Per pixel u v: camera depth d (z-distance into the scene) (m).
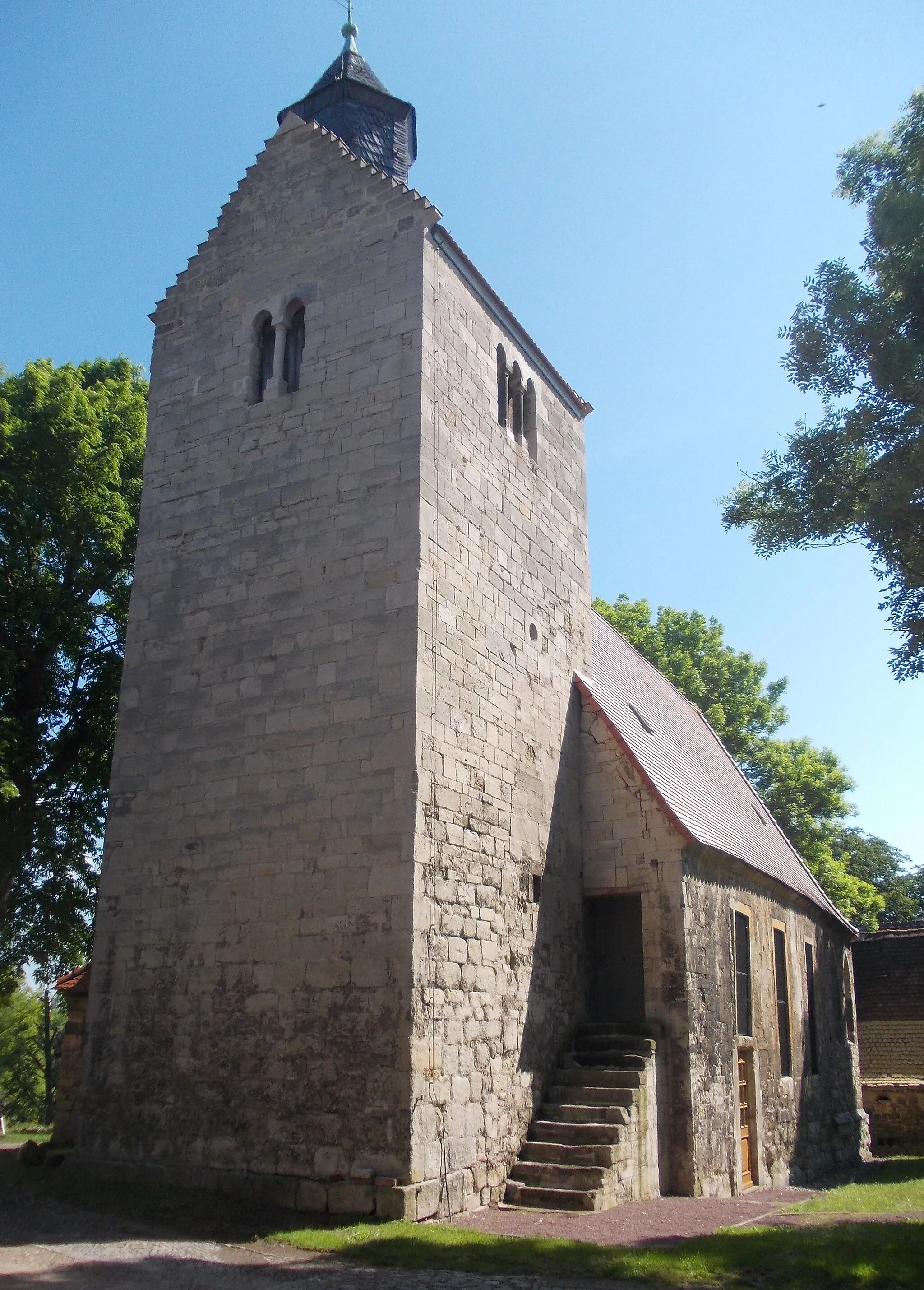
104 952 15.62
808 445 15.12
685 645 42.38
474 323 17.59
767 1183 19.31
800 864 29.17
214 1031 14.23
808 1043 23.81
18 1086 57.50
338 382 16.45
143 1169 14.04
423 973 13.24
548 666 18.44
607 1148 14.26
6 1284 9.34
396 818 13.73
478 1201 13.52
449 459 16.11
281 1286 9.27
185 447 17.77
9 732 19.55
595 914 18.78
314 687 15.00
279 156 18.61
